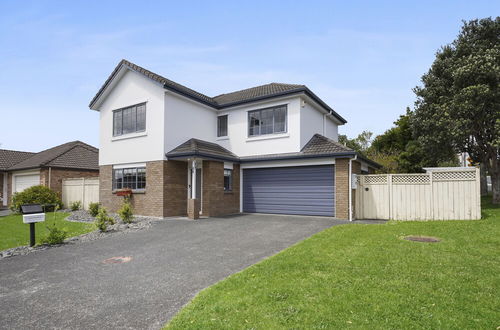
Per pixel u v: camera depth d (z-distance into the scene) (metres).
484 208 14.00
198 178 14.98
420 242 7.29
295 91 13.85
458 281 4.68
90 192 18.62
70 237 9.93
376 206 12.44
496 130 14.06
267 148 14.95
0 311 4.26
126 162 15.15
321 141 14.42
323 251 6.62
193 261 6.54
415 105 18.73
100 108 16.78
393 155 26.12
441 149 17.02
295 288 4.47
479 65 15.00
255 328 3.36
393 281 4.69
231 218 13.07
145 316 3.96
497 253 6.22
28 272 6.12
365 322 3.44
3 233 11.21
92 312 4.14
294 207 14.12
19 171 23.22
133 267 6.25
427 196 11.55
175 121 14.32
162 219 13.04
